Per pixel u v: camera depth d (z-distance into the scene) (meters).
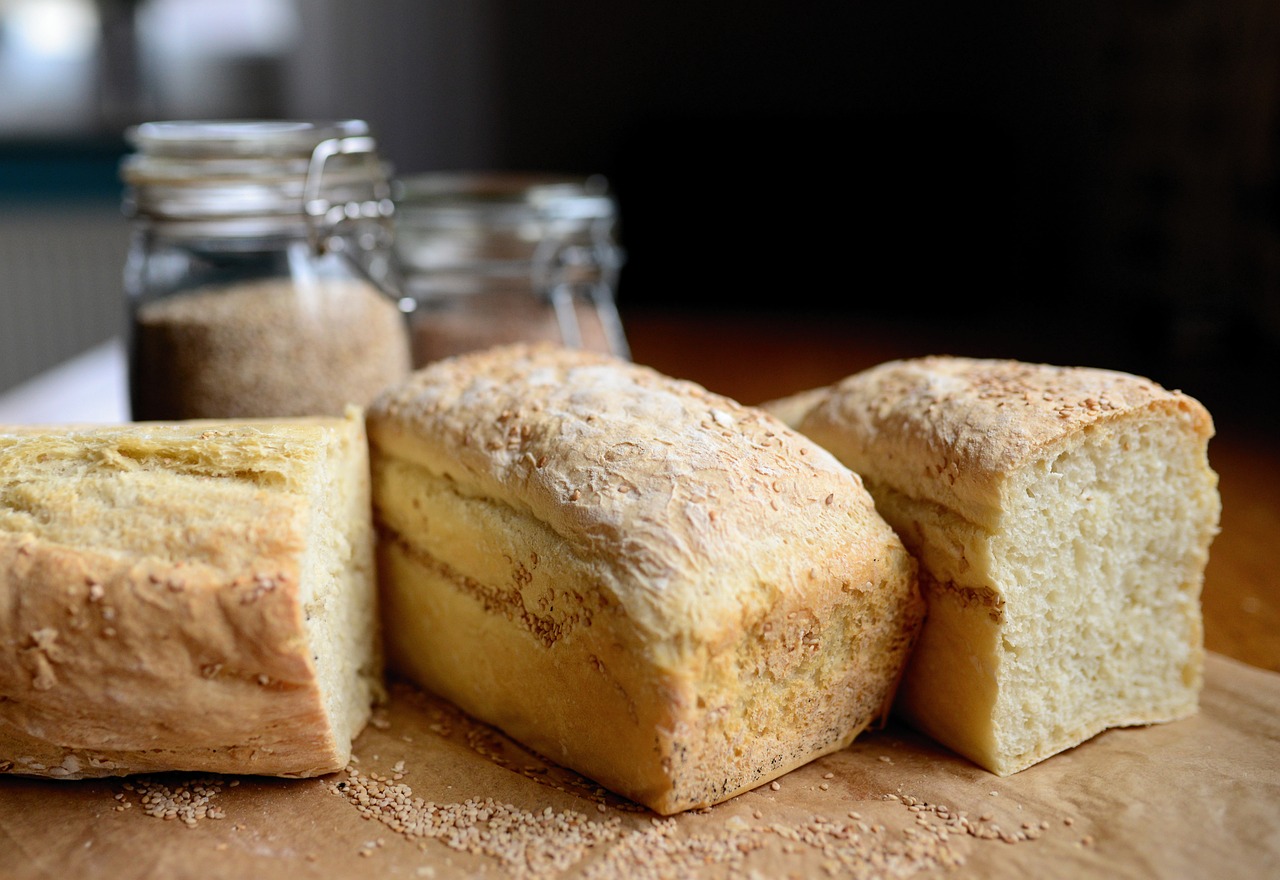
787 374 0.95
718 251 1.36
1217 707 0.56
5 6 1.57
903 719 0.55
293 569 0.49
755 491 0.51
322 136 0.63
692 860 0.48
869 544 0.52
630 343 1.10
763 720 0.51
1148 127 1.23
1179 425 0.53
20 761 0.50
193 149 0.62
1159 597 0.55
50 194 1.50
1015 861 0.48
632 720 0.49
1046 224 1.39
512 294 0.74
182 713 0.49
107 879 0.47
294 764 0.51
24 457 0.52
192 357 0.62
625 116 1.56
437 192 0.75
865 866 0.47
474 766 0.53
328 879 0.47
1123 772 0.52
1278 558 0.66
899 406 0.55
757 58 1.52
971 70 1.46
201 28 1.65
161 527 0.49
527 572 0.52
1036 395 0.53
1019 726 0.52
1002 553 0.52
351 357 0.64
